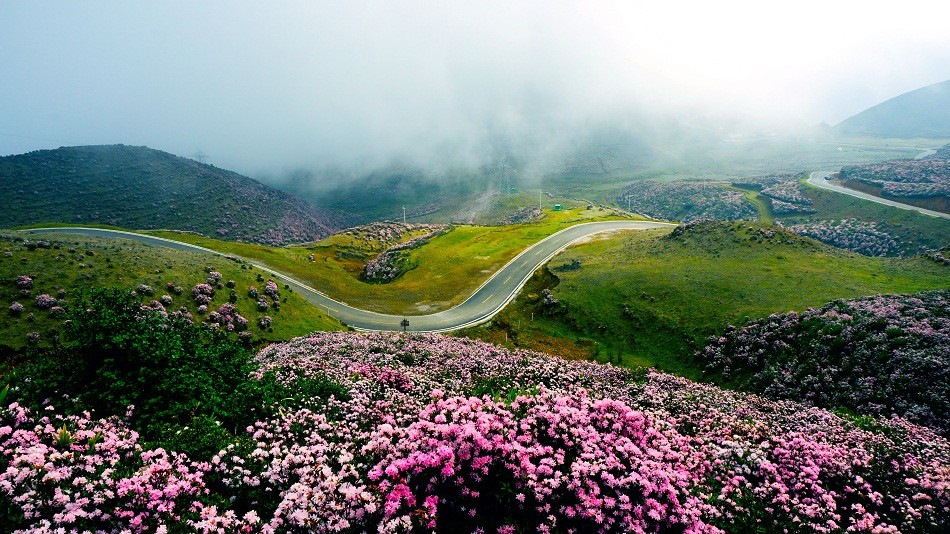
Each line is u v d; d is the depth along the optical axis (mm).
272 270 115438
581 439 12141
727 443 15828
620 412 14211
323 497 9430
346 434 13812
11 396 13430
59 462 9977
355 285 111000
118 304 16656
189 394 14930
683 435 17562
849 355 43688
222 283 74688
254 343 66938
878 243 160875
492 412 12648
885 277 67812
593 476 11102
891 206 182000
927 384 35125
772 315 58375
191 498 9867
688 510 10859
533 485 10164
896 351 40000
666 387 28938
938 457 16625
